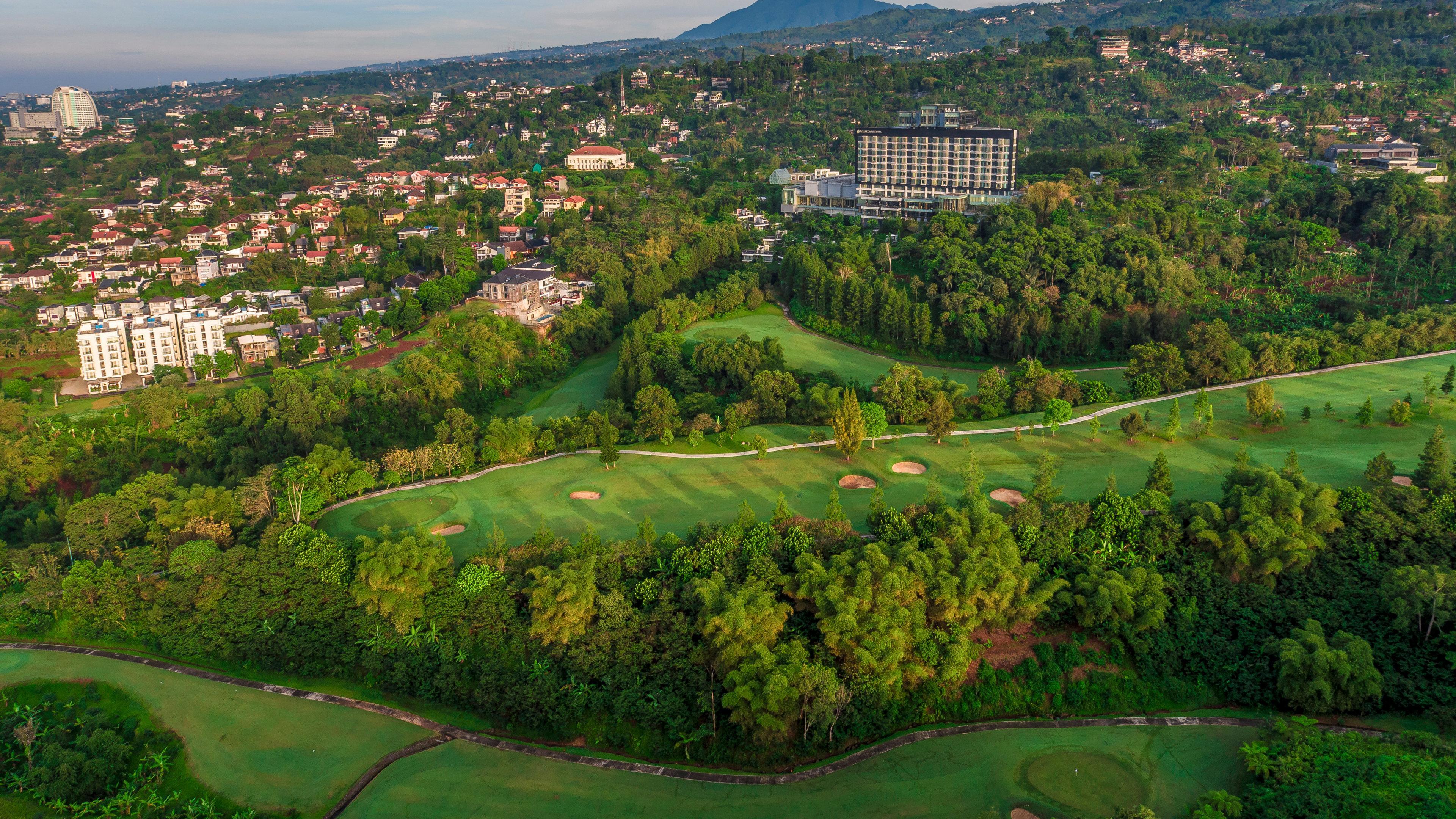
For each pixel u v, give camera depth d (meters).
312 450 180.12
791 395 179.88
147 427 197.88
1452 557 116.19
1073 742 102.81
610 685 108.06
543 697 107.44
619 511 140.25
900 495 139.75
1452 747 90.75
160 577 130.50
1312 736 94.19
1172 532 120.38
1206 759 99.12
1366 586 114.75
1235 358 180.25
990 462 150.38
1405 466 140.00
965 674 109.19
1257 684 106.56
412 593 116.88
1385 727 102.06
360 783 101.19
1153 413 169.62
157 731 110.31
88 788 101.25
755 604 107.56
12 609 130.88
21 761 107.94
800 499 140.88
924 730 106.06
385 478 153.25
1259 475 124.88
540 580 113.12
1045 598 110.88
